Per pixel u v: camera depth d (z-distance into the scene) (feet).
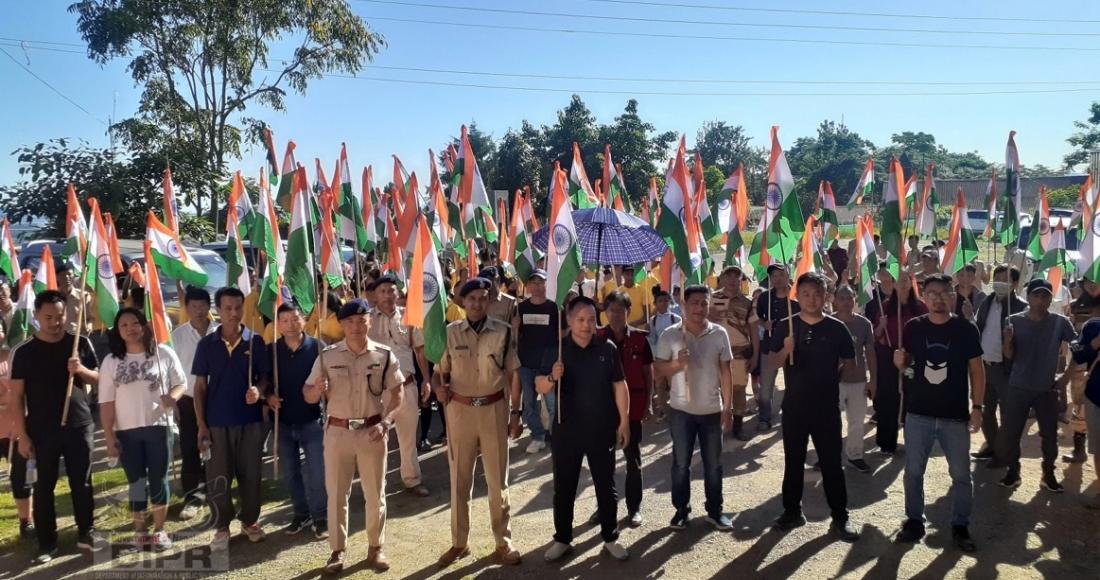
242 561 17.44
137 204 55.93
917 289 24.30
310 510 18.88
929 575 16.02
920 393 17.49
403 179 30.40
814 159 196.34
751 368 26.99
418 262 17.12
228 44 68.69
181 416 20.07
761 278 25.04
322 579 16.49
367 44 75.15
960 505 17.30
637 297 31.35
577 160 31.14
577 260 17.34
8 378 18.35
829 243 40.93
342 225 27.96
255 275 23.93
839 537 17.98
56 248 41.19
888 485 21.70
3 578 16.80
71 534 19.19
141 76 68.54
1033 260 35.12
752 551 17.40
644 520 19.40
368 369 16.79
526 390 25.77
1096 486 21.11
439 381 17.16
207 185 59.36
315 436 18.72
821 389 17.84
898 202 22.77
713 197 124.98
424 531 19.26
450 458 17.21
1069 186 109.29
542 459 25.38
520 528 19.36
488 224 35.45
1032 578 15.80
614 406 17.01
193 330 21.16
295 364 18.57
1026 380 20.39
